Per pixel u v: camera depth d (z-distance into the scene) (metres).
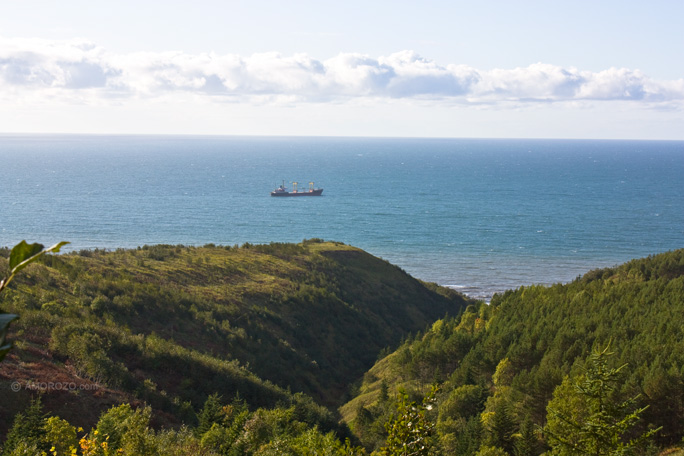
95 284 80.50
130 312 74.88
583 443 24.06
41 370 47.69
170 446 33.84
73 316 64.94
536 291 94.56
